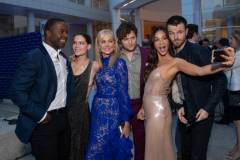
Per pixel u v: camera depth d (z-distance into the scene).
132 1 20.64
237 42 5.01
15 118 6.29
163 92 3.00
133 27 3.54
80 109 3.47
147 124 3.03
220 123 6.58
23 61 2.90
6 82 9.20
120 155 3.45
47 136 3.00
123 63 3.47
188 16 14.84
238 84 4.57
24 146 5.05
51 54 3.04
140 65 3.55
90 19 23.17
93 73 3.50
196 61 3.01
